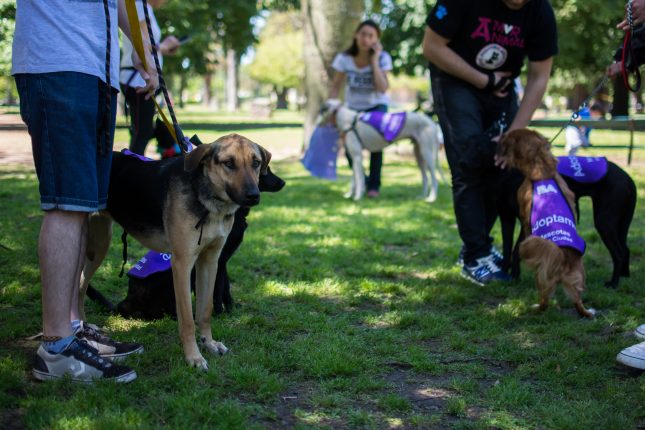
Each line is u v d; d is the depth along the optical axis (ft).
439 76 14.74
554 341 11.13
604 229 14.38
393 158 45.27
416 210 24.22
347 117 26.45
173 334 10.97
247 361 9.77
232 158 9.11
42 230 8.77
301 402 8.63
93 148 8.91
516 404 8.73
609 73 13.30
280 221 21.09
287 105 170.91
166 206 9.48
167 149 22.72
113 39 9.32
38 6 8.64
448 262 16.71
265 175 10.46
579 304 12.37
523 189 13.70
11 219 19.07
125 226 10.32
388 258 17.10
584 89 89.66
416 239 19.47
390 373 9.80
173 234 9.33
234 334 10.95
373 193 27.45
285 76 149.89
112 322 11.44
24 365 9.13
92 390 8.36
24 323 10.86
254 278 14.55
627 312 12.73
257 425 7.75
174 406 8.06
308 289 13.92
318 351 10.17
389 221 21.86
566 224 12.63
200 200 9.21
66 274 8.76
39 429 7.30
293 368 9.77
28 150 33.32
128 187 10.12
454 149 14.52
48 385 8.48
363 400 8.77
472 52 14.07
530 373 9.90
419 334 11.38
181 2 56.08
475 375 9.78
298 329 11.57
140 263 11.57
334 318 12.30
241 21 70.28
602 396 8.95
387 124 26.02
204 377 9.01
